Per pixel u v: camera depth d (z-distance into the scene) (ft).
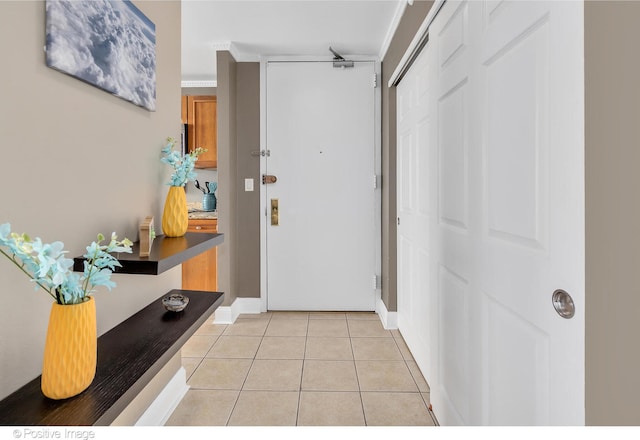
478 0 3.87
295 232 10.30
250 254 10.32
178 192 4.97
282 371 6.98
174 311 4.59
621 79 2.10
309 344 8.21
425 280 6.72
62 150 3.27
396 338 8.54
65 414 2.56
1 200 2.68
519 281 3.14
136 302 4.61
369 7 7.57
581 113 2.39
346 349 7.95
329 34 8.84
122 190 4.25
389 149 9.07
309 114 10.16
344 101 10.12
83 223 3.57
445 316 4.98
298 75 10.12
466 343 4.26
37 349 3.05
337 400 6.00
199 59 10.23
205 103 11.60
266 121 10.19
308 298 10.37
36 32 2.95
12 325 2.82
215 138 11.61
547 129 2.75
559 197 2.61
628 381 2.08
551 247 2.70
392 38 8.66
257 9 7.63
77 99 3.46
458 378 4.50
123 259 3.54
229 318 9.46
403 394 6.18
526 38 3.01
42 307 3.09
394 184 9.07
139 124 4.62
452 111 4.67
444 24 4.90
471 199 4.09
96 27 3.61
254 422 5.42
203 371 6.97
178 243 4.49
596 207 2.29
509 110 3.28
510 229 3.27
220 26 8.39
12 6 2.73
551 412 2.71
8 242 2.32
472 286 4.08
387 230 9.27
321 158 10.20
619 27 2.11
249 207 10.28
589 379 2.35
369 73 10.05
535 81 2.89
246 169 10.25
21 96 2.82
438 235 5.21
